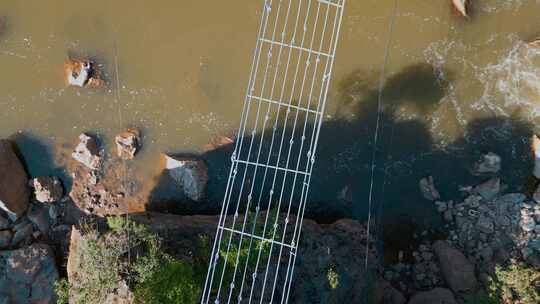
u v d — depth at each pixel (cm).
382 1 1044
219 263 902
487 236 1001
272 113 1050
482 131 1037
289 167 1050
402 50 1042
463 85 1039
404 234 1032
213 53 1064
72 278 930
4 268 969
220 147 1057
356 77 1045
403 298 984
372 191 1045
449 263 978
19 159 1059
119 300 863
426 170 1041
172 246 923
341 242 974
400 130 1045
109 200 1056
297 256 926
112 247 890
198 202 1055
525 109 1028
